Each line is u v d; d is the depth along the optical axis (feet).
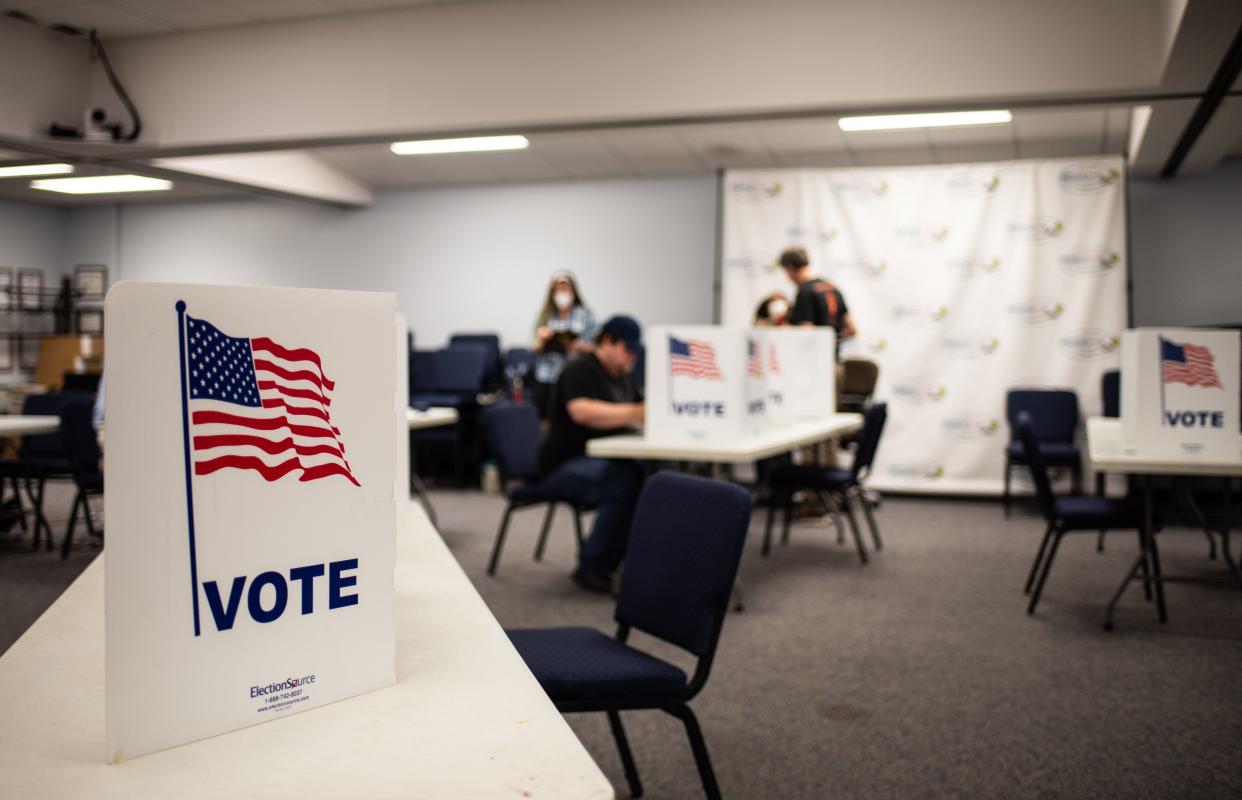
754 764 8.18
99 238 32.01
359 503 3.46
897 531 19.22
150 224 31.81
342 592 3.42
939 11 16.76
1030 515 21.17
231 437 3.14
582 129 19.17
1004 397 22.97
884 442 23.70
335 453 3.40
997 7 16.52
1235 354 12.01
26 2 18.75
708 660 6.34
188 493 3.05
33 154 21.43
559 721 3.25
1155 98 16.63
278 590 3.26
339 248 30.17
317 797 2.70
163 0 18.63
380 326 3.51
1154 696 9.77
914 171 23.47
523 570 15.46
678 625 6.55
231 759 2.95
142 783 2.78
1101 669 10.63
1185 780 7.84
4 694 3.42
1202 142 19.88
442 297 29.22
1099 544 17.15
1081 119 21.02
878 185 23.70
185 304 3.02
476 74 19.13
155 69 20.95
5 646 11.41
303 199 27.96
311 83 20.08
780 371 17.53
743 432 13.24
